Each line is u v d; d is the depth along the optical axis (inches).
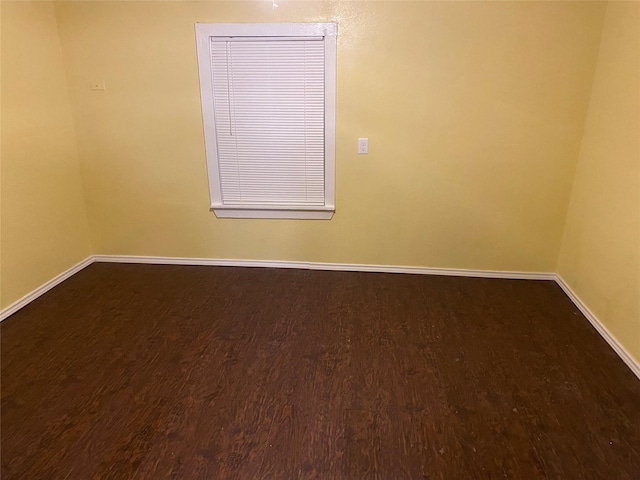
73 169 130.2
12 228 110.0
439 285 128.2
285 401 81.9
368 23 111.7
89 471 67.0
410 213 128.8
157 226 137.6
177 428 75.4
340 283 129.3
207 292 123.5
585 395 83.8
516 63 111.5
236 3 113.0
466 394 83.9
